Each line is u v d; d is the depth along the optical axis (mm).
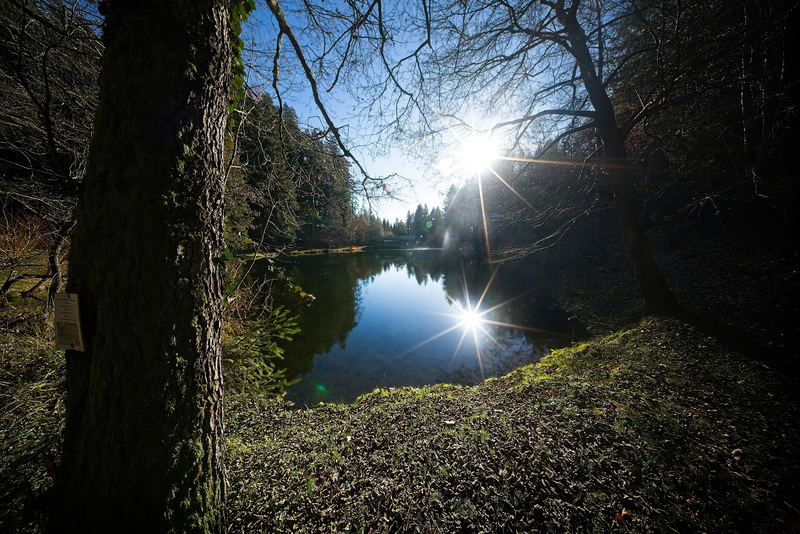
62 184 4609
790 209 7633
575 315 10039
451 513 2158
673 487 2355
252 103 2908
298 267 23203
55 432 2539
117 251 1213
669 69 5945
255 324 4672
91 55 3027
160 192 1218
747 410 3254
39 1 2443
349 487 2404
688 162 7398
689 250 10812
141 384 1254
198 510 1426
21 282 5809
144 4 1179
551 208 8141
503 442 2934
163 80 1191
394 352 8125
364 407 4684
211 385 1491
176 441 1335
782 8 4691
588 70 6195
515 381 5238
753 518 2098
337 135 2689
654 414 3279
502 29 5828
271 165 3305
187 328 1338
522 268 19984
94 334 1272
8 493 1858
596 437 2949
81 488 1322
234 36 1652
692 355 4645
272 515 2068
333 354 7953
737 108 6234
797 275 6480
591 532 2020
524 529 2047
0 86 3299
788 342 4488
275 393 5594
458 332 9805
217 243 1498
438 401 4352
